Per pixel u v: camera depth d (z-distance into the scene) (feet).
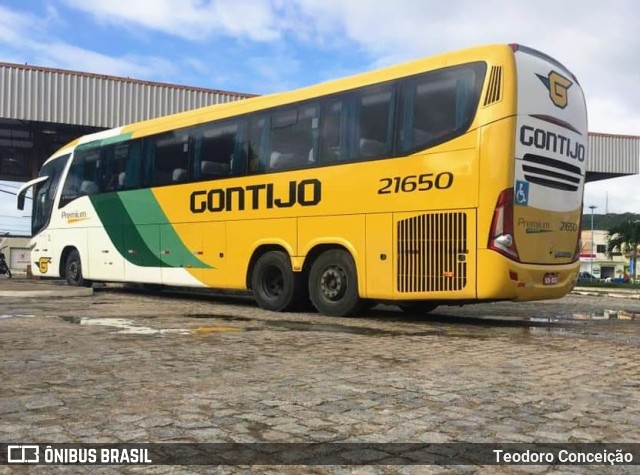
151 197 45.44
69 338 25.13
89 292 49.85
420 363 20.61
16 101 72.02
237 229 39.09
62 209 55.06
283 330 28.45
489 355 22.39
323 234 34.30
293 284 36.06
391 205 31.37
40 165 86.28
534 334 28.71
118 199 48.52
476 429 13.48
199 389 16.58
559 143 30.76
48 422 13.64
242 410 14.65
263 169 37.76
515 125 28.35
